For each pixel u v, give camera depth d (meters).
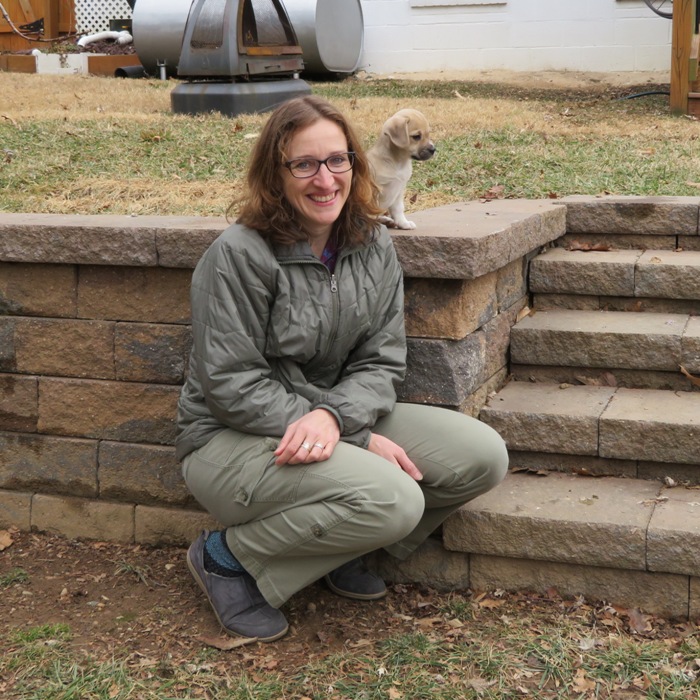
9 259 3.99
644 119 9.20
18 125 7.93
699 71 9.58
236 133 7.84
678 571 3.31
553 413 3.85
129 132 7.80
